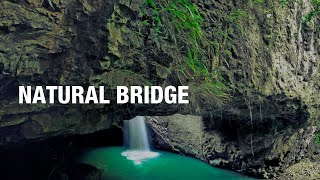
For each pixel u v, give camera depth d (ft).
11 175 23.59
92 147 47.47
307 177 35.17
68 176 27.99
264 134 33.45
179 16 15.87
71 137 28.37
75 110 15.64
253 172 36.55
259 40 25.99
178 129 45.98
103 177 33.88
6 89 12.63
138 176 36.73
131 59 15.93
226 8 22.09
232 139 37.45
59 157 27.09
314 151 40.86
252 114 29.40
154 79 17.39
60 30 12.67
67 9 12.62
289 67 29.37
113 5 13.39
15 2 11.39
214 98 22.36
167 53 17.25
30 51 12.22
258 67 25.45
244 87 23.86
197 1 19.83
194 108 21.76
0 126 13.53
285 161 36.52
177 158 45.14
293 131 33.99
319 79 33.73
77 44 13.37
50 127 15.08
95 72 14.57
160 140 49.67
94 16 13.20
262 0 26.58
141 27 15.92
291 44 29.91
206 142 41.22
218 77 21.42
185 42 17.80
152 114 21.67
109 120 19.01
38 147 24.73
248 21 24.77
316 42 33.37
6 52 11.57
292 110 30.71
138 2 15.29
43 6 12.12
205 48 19.76
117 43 14.73
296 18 30.96
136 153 47.65
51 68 13.20
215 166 40.73
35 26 11.94
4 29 11.32
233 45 22.90
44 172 25.59
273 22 27.84
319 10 31.78
